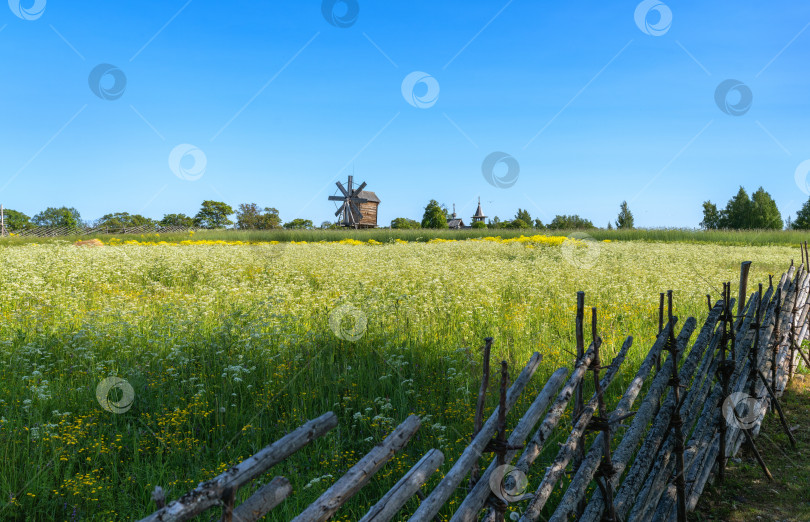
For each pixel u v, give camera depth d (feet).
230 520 5.18
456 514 7.81
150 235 123.24
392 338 23.85
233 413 16.61
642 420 10.84
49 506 11.99
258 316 26.53
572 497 9.20
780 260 63.00
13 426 15.08
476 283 36.91
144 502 12.24
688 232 118.32
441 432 14.98
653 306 31.32
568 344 23.67
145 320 27.53
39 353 20.70
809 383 22.04
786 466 15.46
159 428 15.74
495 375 19.90
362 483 6.75
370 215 220.43
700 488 13.51
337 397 17.89
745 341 15.99
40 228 149.59
